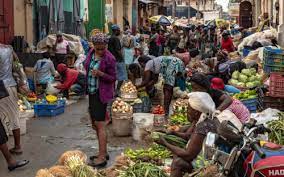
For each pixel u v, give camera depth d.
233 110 6.45
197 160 5.16
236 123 5.52
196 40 28.69
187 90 12.16
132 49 15.25
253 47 16.42
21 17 15.07
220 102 6.51
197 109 4.75
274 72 10.12
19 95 10.47
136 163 5.27
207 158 4.40
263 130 4.09
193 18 63.66
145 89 10.23
